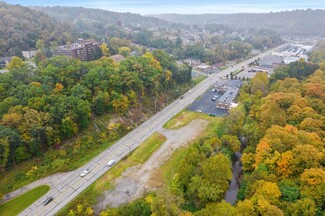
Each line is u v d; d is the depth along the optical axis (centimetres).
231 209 4684
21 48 16075
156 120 10156
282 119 7444
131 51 19750
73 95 8381
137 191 6178
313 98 9044
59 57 10425
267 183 5053
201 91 13900
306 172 5062
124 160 7431
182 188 6000
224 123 8488
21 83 8269
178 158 7575
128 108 9831
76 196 6053
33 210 5672
